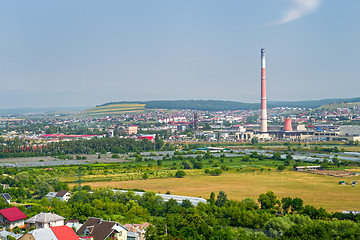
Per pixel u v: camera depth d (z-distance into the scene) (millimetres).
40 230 197625
